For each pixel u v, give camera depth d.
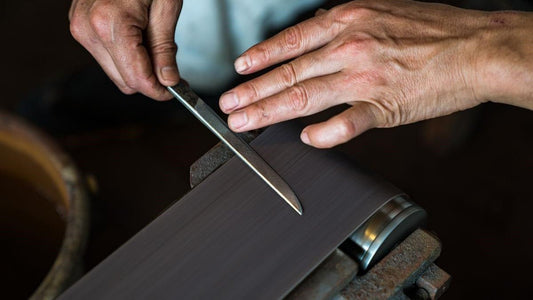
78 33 0.97
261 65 0.96
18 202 1.59
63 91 1.84
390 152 2.01
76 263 1.22
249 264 0.73
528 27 0.89
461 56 0.90
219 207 0.79
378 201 0.78
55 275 1.18
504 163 1.98
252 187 0.81
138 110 1.88
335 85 0.89
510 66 0.87
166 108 1.89
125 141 2.07
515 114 2.07
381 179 0.81
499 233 1.86
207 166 0.88
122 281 0.73
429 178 1.96
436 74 0.90
